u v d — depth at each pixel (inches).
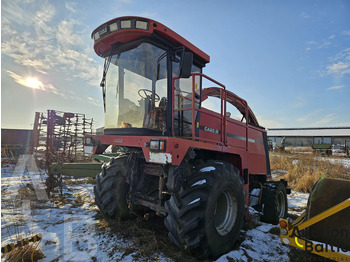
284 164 483.5
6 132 446.6
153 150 94.7
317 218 85.3
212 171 101.7
